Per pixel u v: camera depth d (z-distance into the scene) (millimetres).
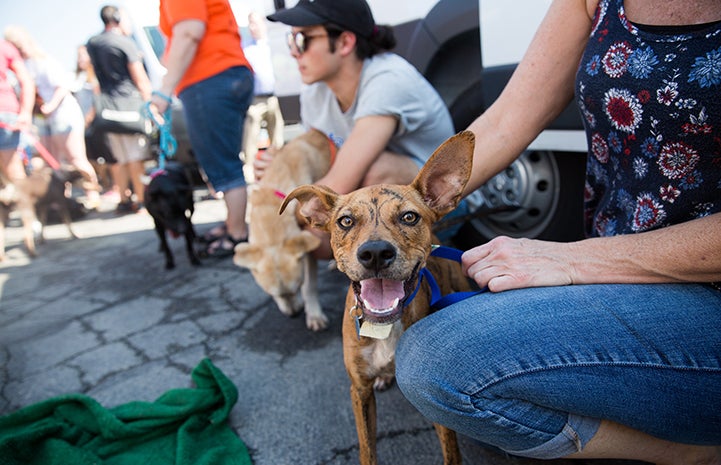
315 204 1895
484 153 1724
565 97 1680
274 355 2758
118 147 7129
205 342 3020
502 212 3043
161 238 4508
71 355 3082
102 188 9000
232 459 1935
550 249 1442
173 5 3365
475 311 1354
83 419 2174
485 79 2625
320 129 3266
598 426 1286
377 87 2521
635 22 1250
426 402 1333
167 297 3879
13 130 5832
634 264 1286
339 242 1666
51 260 5473
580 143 2389
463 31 2836
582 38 1558
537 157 2830
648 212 1332
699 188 1215
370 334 1532
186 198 4488
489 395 1246
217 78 3746
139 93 6719
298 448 2006
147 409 2152
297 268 2875
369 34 2582
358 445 1985
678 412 1200
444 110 2936
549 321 1252
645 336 1195
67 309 3895
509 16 2432
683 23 1153
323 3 2447
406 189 1689
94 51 6281
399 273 1484
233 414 2256
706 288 1254
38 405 2186
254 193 3113
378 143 2521
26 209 5793
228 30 3826
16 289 4562
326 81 2713
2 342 3396
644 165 1309
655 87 1192
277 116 7309
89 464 1895
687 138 1181
